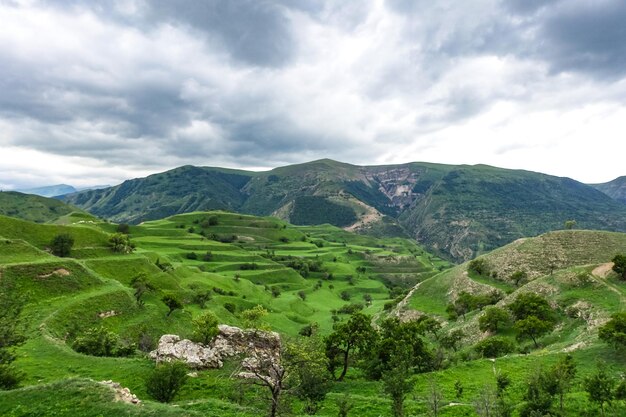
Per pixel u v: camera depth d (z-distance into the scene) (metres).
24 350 55.25
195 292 132.12
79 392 29.28
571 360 51.94
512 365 56.34
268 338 57.81
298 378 34.03
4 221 122.06
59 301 79.94
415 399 44.41
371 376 57.88
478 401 36.44
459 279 146.88
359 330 59.06
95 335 63.59
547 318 85.38
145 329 83.69
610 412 36.66
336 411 40.53
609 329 55.72
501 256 148.88
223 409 33.12
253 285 193.88
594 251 132.25
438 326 104.94
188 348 52.31
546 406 35.38
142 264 130.75
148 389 39.19
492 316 91.19
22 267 84.19
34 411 27.16
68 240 121.06
